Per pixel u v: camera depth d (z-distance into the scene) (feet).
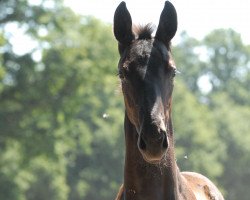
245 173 244.22
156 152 23.71
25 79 119.03
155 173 25.54
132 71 24.88
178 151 207.10
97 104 136.26
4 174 150.10
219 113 257.14
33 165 158.81
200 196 29.37
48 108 121.60
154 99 24.30
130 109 25.27
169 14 26.32
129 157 25.89
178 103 223.71
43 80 119.96
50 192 185.26
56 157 126.41
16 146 128.47
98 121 210.38
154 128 23.77
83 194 211.00
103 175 211.20
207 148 222.89
